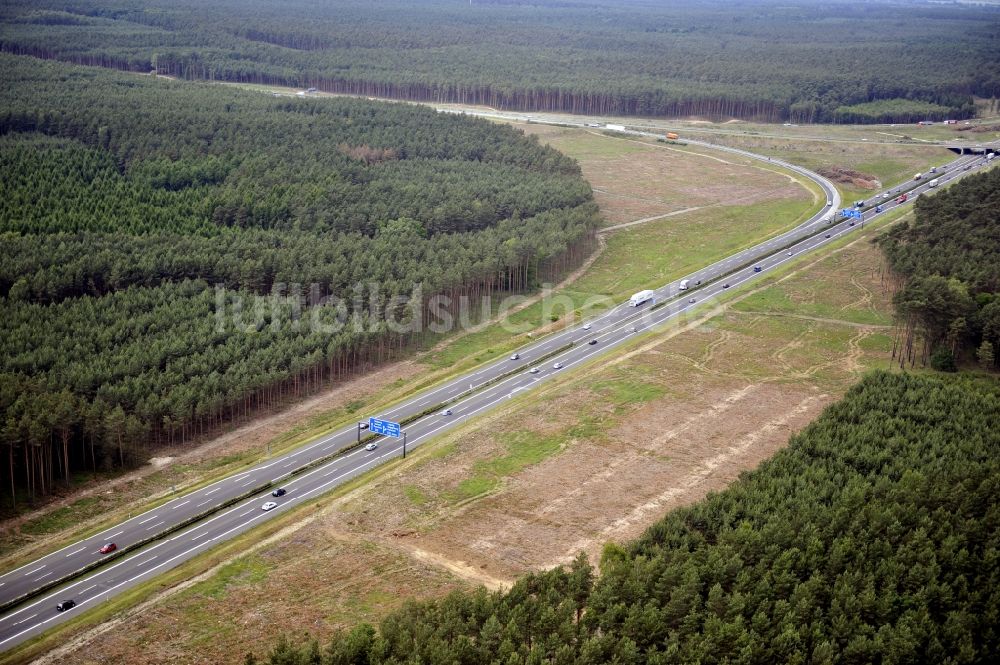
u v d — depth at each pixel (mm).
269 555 178500
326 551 179750
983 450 195625
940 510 170625
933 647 141000
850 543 160750
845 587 150625
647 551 162875
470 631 144750
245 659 148500
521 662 136250
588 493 199375
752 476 192500
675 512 176750
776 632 144500
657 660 136250
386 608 162875
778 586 152500
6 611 163500
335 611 162125
